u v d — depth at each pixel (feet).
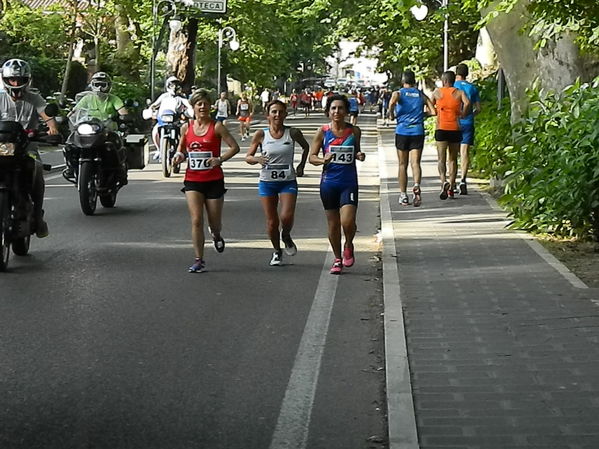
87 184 53.01
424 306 30.37
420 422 19.88
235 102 232.73
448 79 58.18
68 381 23.62
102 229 48.62
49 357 25.67
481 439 18.85
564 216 41.04
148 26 156.15
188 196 37.83
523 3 40.42
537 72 51.21
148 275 36.83
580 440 18.72
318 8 129.90
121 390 22.94
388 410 20.59
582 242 42.04
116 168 55.16
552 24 36.94
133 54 170.40
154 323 29.48
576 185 40.01
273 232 38.83
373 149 120.47
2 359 25.45
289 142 38.19
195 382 23.63
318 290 34.47
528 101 44.88
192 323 29.53
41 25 145.69
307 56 291.17
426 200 58.85
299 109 304.71
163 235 46.78
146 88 153.17
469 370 23.50
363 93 357.61
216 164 37.63
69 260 39.78
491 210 53.62
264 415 21.27
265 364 25.26
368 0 122.62
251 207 58.44
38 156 39.29
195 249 37.60
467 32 111.65
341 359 25.79
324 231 49.03
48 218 52.49
